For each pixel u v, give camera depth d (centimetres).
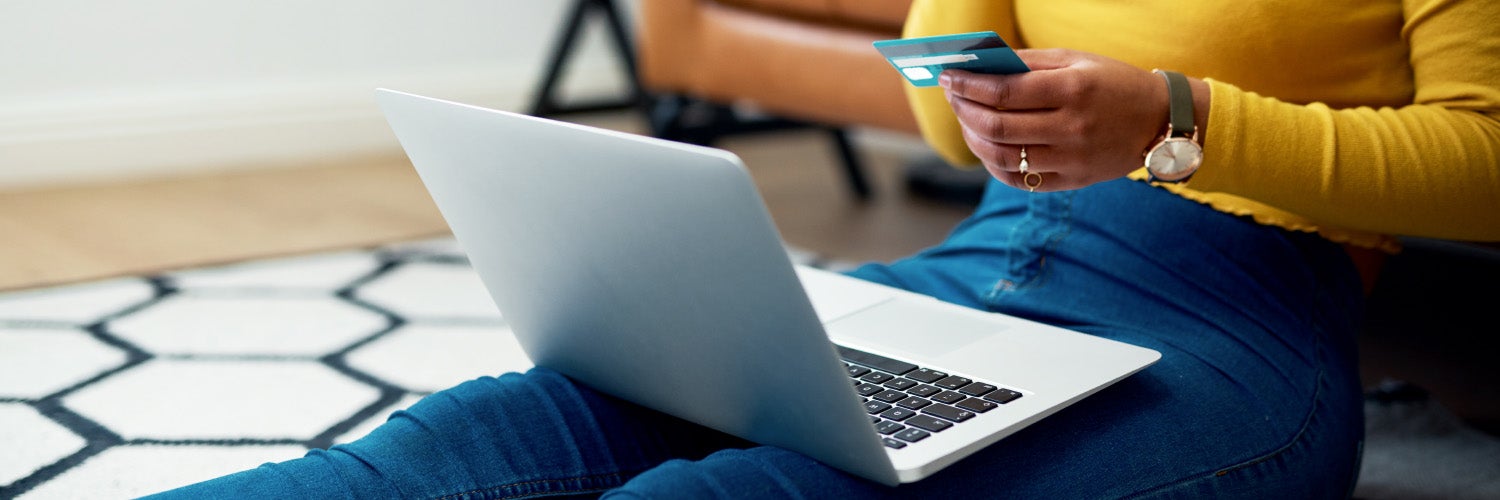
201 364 141
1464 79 74
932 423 64
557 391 77
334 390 134
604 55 307
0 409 126
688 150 54
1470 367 138
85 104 241
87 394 131
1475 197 72
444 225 211
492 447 72
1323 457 77
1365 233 84
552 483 73
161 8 246
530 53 297
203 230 204
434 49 283
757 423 66
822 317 82
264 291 170
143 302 163
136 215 214
